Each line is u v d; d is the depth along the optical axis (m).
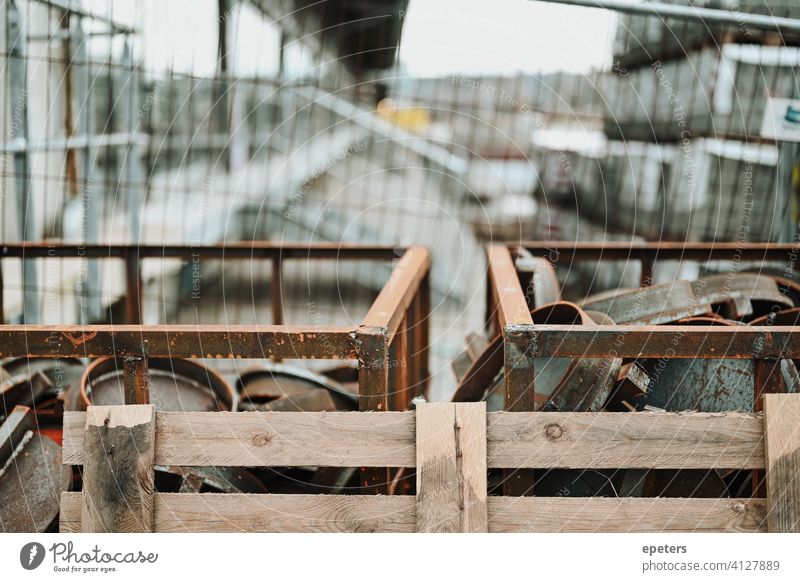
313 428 2.01
